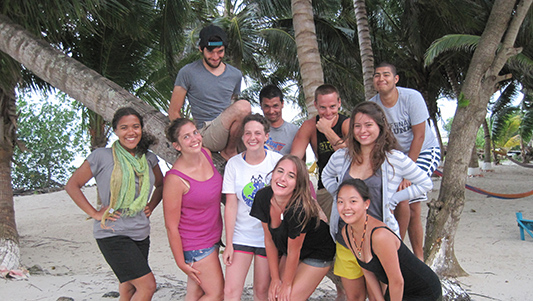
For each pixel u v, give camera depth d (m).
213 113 3.96
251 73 16.73
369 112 3.02
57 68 4.39
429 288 2.93
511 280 6.38
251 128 3.22
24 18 5.48
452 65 16.12
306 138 3.87
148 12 7.97
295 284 3.18
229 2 15.06
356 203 2.83
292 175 2.94
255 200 3.14
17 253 6.94
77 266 8.23
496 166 26.86
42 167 23.59
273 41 13.88
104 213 3.22
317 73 5.35
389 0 14.62
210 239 3.37
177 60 13.09
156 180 3.67
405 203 3.61
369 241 2.85
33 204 17.88
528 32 10.49
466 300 4.30
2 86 6.89
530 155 28.42
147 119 4.04
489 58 5.99
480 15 10.72
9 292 5.46
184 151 3.21
